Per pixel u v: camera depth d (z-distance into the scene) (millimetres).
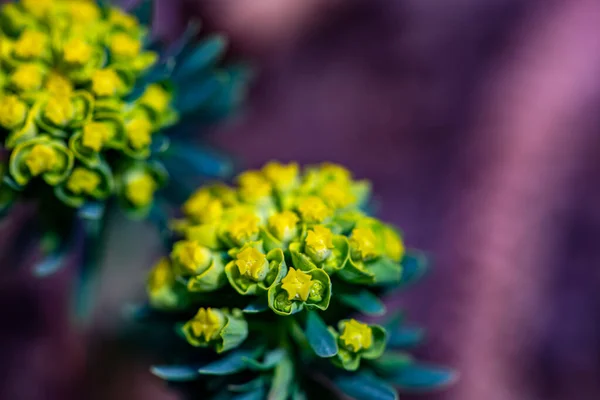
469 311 354
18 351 365
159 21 403
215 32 417
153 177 261
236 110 287
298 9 429
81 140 249
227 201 248
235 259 236
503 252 360
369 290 244
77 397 364
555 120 369
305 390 246
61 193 254
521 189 366
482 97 386
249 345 241
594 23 380
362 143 410
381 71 418
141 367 363
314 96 425
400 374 250
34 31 255
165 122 260
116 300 348
